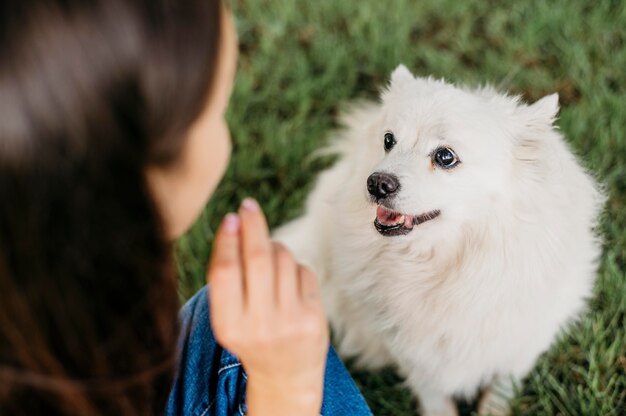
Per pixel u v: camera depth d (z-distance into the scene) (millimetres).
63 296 642
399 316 2318
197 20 597
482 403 2555
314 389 940
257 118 3666
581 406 2322
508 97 2297
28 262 616
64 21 532
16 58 529
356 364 2713
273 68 3955
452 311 2209
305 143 3449
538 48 3949
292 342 841
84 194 591
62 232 605
